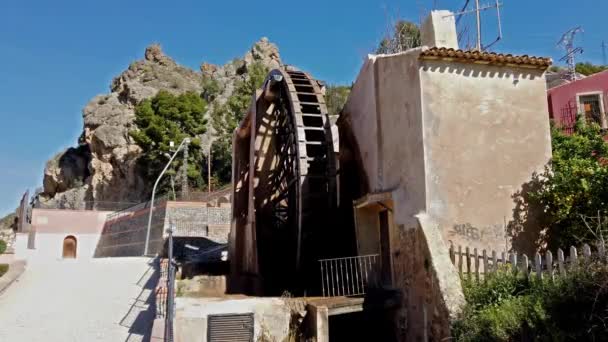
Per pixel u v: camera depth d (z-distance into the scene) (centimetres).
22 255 2870
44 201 5344
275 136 1492
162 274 1455
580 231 820
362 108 1150
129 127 5012
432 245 808
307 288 1135
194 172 4009
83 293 1342
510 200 890
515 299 660
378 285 1015
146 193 4328
